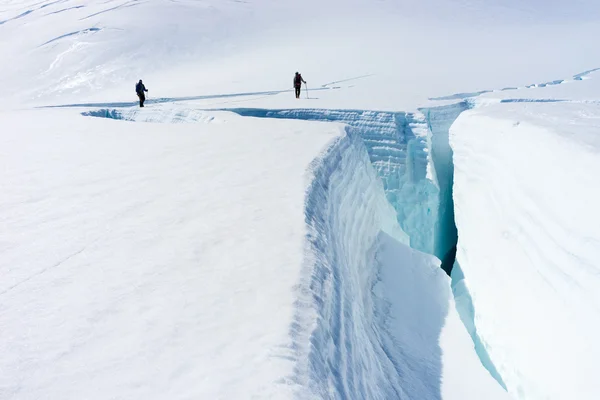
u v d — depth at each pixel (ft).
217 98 58.34
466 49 92.32
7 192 17.08
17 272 10.94
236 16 149.48
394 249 28.58
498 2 164.76
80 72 119.14
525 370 19.43
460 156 36.52
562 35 109.19
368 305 20.07
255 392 7.32
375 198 31.60
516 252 23.40
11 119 41.11
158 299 9.95
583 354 16.19
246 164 20.45
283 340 8.69
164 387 7.36
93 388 7.25
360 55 93.25
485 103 43.45
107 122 36.65
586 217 17.88
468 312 27.48
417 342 19.31
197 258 11.84
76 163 21.53
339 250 15.94
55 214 14.75
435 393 15.69
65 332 8.68
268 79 73.67
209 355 8.20
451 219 44.42
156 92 72.23
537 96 40.86
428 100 46.39
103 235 13.12
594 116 27.27
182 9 155.43
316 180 18.58
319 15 149.69
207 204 15.60
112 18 148.87
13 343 8.28
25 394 7.02
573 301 17.56
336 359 9.98
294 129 29.17
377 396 11.91
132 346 8.36
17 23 166.81
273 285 10.63
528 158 24.41
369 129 42.27
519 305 21.67
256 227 13.75
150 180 18.44
